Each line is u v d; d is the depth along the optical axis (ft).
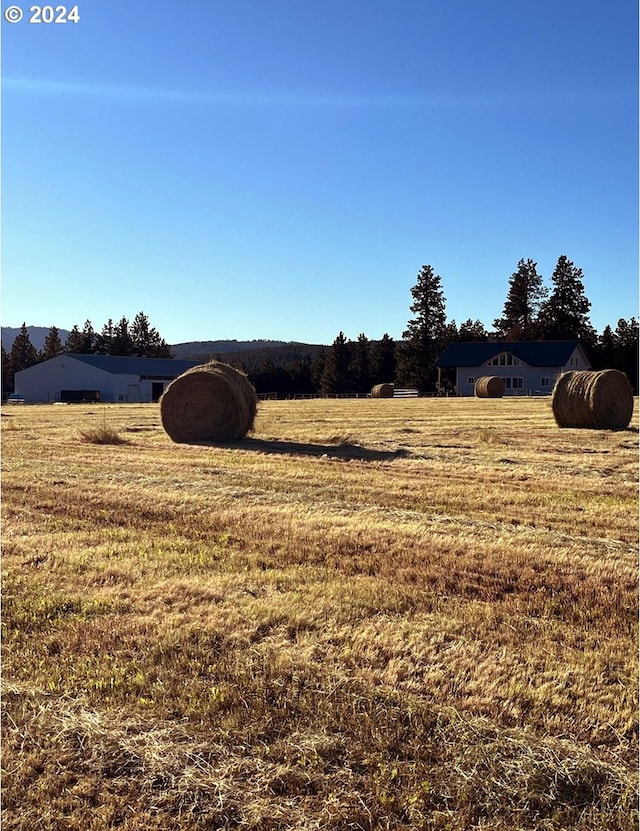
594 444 51.55
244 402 55.57
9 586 18.39
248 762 11.43
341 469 38.42
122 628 15.89
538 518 26.43
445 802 10.72
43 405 146.51
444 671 14.06
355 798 10.72
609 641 15.55
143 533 23.68
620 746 11.99
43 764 11.48
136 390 205.46
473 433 60.59
